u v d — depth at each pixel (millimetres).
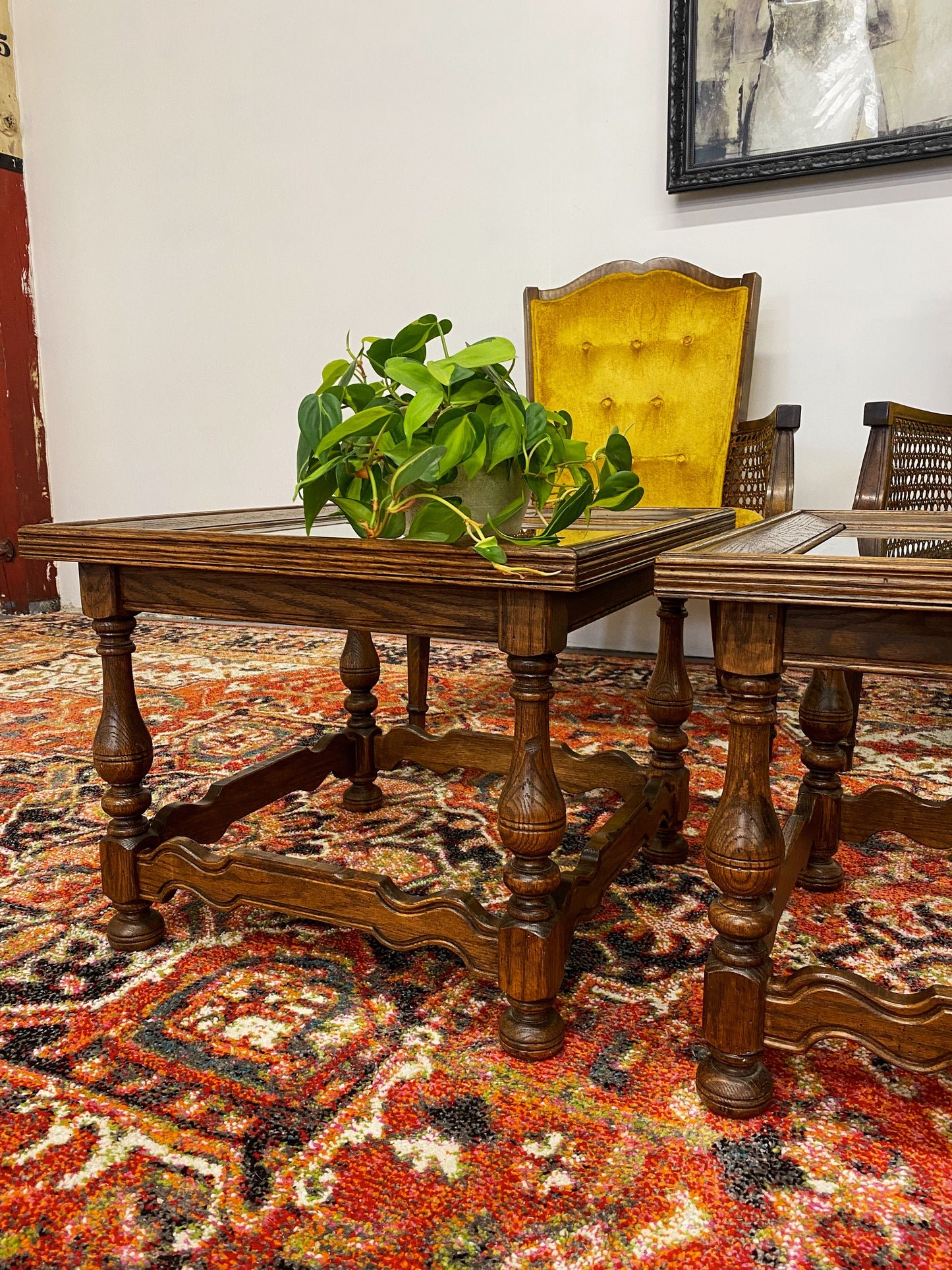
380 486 782
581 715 1853
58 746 1672
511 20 2514
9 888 1096
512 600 719
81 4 3113
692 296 2143
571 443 865
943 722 1812
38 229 3352
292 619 833
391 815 1332
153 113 3064
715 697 2035
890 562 585
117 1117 686
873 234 2188
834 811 1067
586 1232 579
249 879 897
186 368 3166
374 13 2686
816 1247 568
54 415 3449
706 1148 654
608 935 972
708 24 2217
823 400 2297
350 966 914
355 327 2871
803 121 2174
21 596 3402
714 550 670
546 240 2564
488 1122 680
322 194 2848
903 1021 665
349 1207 598
